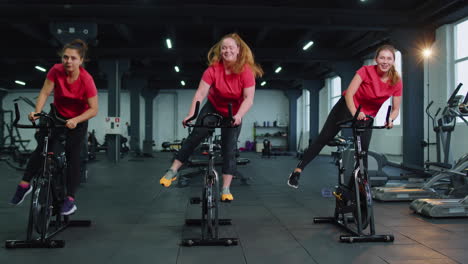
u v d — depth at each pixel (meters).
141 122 17.39
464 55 6.59
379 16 7.20
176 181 5.68
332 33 9.02
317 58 9.98
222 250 2.10
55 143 2.37
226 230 2.58
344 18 7.20
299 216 3.07
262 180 5.83
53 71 2.30
